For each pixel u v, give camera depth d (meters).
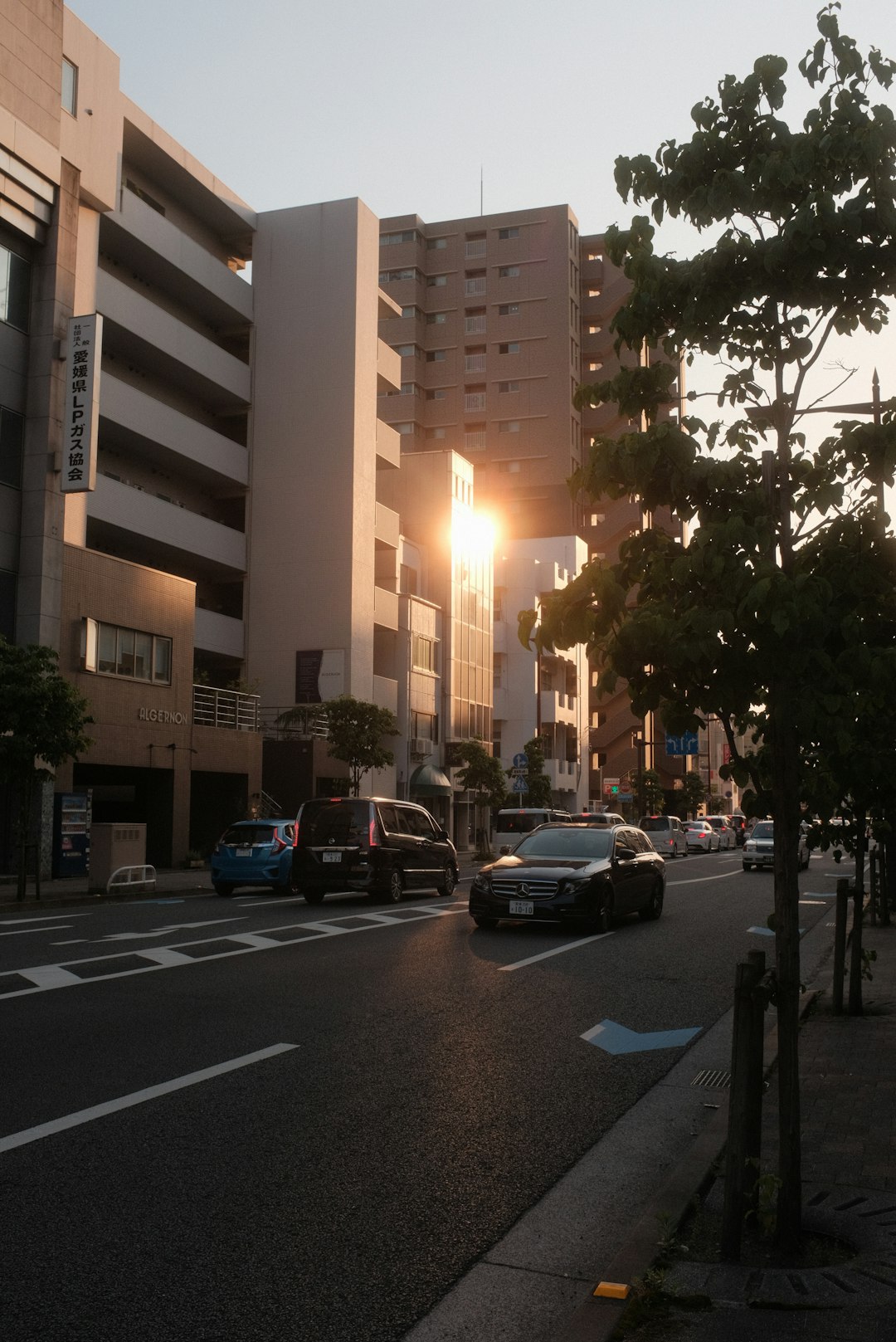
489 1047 8.22
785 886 4.39
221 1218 4.65
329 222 47.62
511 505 90.06
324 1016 9.09
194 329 46.56
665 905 21.61
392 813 20.56
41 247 28.48
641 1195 5.17
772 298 4.70
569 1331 3.48
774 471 4.49
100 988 10.26
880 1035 8.55
